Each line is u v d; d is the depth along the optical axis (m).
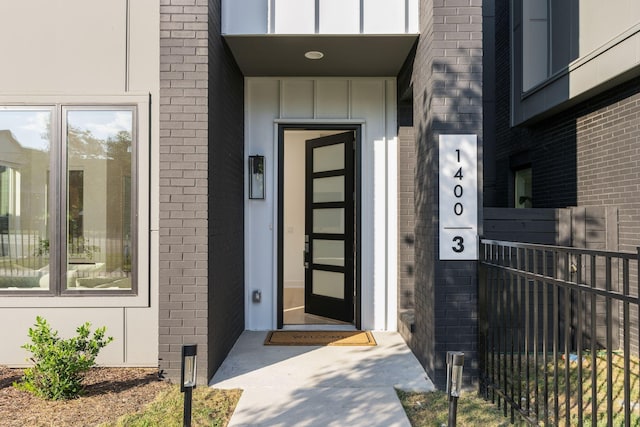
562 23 5.02
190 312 3.52
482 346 3.41
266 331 5.07
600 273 4.20
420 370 3.81
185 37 3.54
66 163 3.81
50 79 3.81
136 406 3.07
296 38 4.07
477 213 3.51
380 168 5.14
